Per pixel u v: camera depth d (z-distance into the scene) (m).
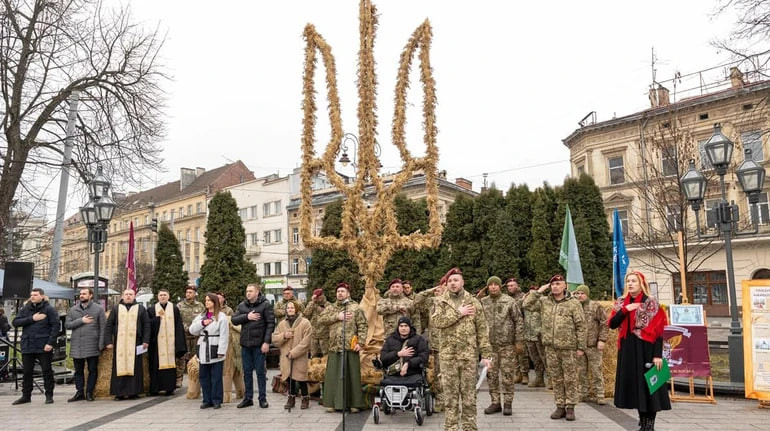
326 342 9.62
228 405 9.72
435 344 8.31
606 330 9.33
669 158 19.84
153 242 67.12
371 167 10.52
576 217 17.20
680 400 9.44
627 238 31.67
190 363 10.56
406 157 10.58
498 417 8.28
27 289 12.82
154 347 10.84
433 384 8.90
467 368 6.66
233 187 62.38
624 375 6.70
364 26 10.70
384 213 10.53
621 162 33.09
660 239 23.42
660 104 31.23
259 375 9.40
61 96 19.34
